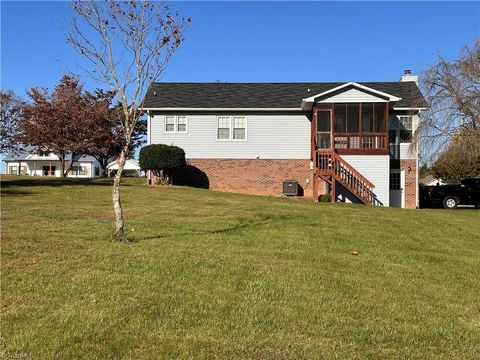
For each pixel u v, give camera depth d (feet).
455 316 19.07
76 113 117.08
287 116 85.51
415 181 84.64
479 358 15.11
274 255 27.43
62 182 81.71
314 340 15.65
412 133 81.10
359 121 79.97
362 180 76.13
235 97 88.53
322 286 21.67
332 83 95.20
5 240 27.17
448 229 43.42
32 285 19.45
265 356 14.21
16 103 117.08
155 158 78.02
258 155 85.25
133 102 29.25
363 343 15.66
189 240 30.30
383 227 41.45
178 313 17.25
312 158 81.56
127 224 35.68
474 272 27.07
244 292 20.07
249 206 53.57
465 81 70.44
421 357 14.88
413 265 27.78
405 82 94.73
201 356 14.01
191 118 85.92
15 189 65.46
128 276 21.22
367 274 24.79
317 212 50.19
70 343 14.49
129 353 14.05
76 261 23.26
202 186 85.35
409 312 19.10
